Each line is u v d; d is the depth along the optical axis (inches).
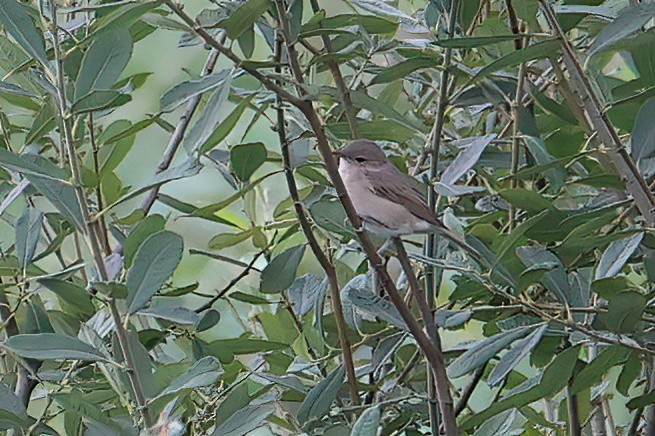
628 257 275.3
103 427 257.8
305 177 347.9
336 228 280.8
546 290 326.6
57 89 259.4
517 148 313.3
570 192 344.2
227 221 333.1
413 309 346.0
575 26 306.0
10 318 288.4
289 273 302.5
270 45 303.9
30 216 291.6
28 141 290.5
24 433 265.4
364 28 283.0
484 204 352.2
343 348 287.0
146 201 337.1
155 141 479.8
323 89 244.8
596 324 282.4
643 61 284.8
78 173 249.8
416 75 355.3
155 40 490.0
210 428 293.1
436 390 274.1
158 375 255.1
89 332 274.4
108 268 294.0
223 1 281.6
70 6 314.3
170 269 247.8
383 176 325.1
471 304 315.9
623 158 271.9
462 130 391.2
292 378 292.8
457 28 312.8
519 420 334.6
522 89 314.7
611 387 438.9
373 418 231.6
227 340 301.6
